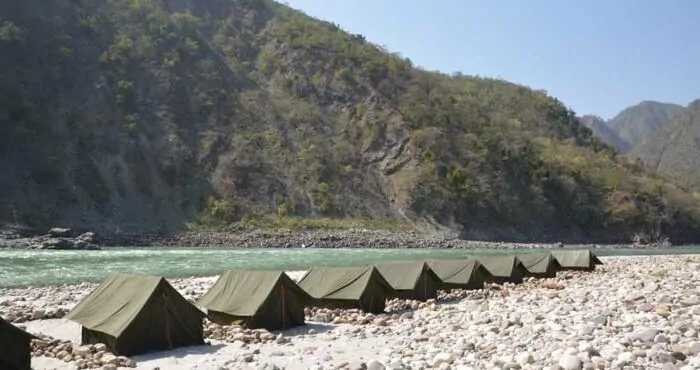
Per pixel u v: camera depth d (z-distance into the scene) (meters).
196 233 94.44
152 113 118.44
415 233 111.00
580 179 150.00
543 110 193.12
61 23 121.75
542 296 26.31
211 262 56.28
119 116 112.81
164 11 149.62
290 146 126.00
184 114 122.00
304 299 23.14
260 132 126.38
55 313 24.62
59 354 17.22
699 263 41.28
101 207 95.81
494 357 14.78
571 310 20.94
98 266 49.12
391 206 121.00
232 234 95.50
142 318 18.12
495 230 125.94
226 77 139.38
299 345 19.02
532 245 111.69
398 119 138.38
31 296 30.44
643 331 15.56
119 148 106.88
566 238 135.12
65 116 105.94
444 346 17.06
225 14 172.88
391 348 17.77
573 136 190.00
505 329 18.47
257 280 23.00
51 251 67.12
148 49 129.25
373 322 23.22
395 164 129.62
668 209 151.38
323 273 27.31
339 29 178.88
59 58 114.06
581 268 44.53
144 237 87.56
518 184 137.25
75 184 96.56
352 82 149.00
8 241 71.69
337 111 142.62
